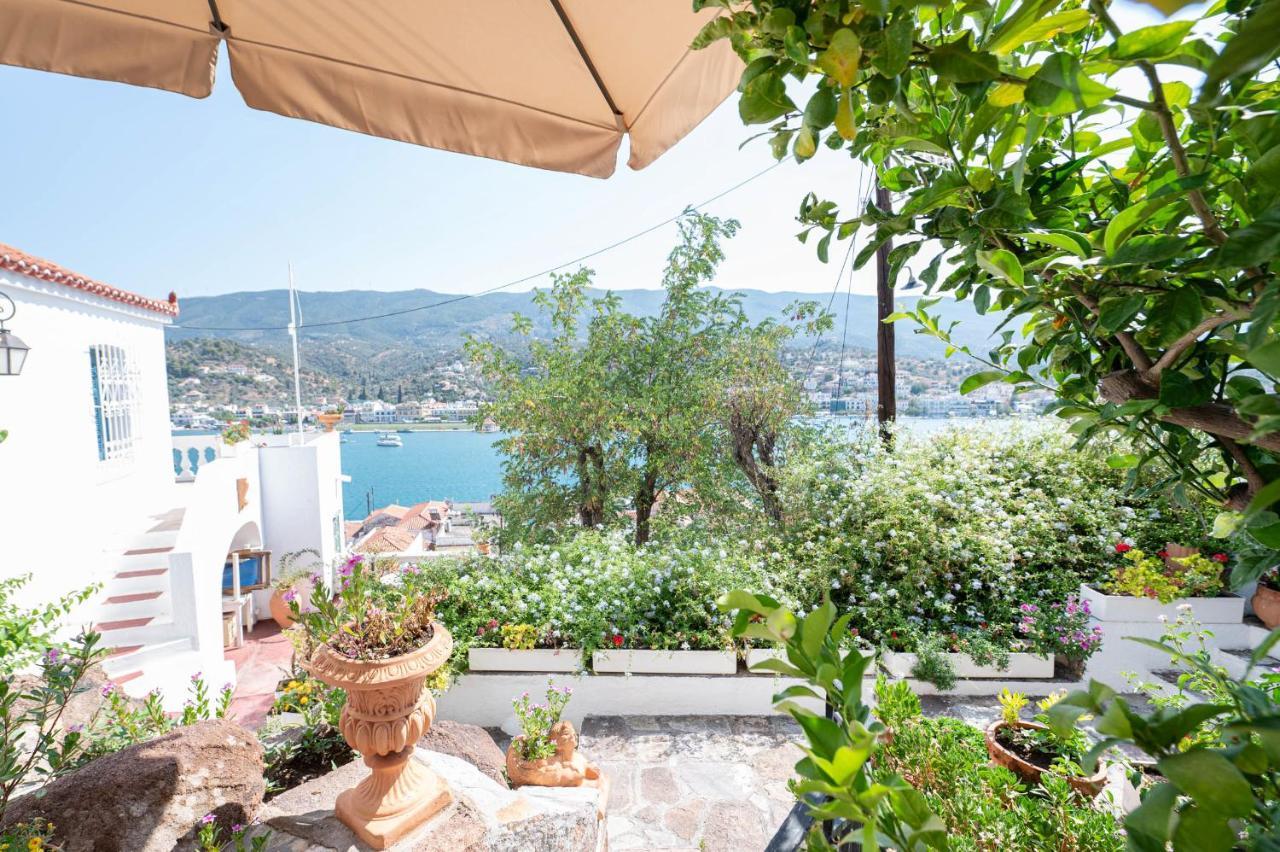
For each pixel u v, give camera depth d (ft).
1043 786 6.67
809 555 19.12
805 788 1.38
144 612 23.29
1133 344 2.07
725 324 31.48
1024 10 1.33
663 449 30.96
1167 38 1.29
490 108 6.14
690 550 19.95
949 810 6.05
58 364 21.06
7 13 5.09
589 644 16.65
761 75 1.66
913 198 2.49
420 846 7.59
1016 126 1.81
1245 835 1.23
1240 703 1.44
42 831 7.34
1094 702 1.16
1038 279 2.18
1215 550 16.96
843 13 1.42
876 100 1.53
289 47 5.60
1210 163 1.76
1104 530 17.89
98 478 23.48
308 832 7.72
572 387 29.89
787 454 27.35
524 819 8.53
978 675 16.10
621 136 6.53
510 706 16.58
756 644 16.30
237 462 31.09
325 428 44.91
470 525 32.94
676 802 12.87
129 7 5.25
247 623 33.47
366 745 7.56
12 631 13.42
